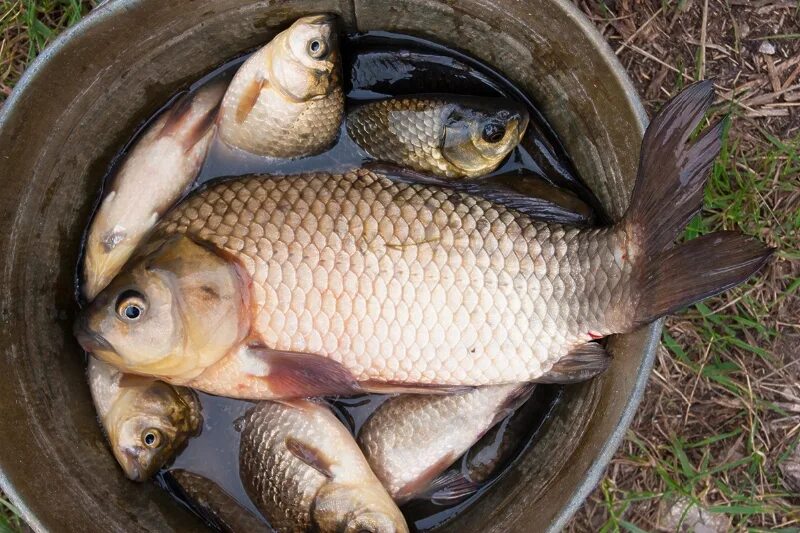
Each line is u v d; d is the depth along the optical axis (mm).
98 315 565
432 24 606
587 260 584
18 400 562
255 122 604
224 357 587
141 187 608
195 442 621
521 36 588
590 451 563
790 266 725
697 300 555
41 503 549
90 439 600
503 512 604
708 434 727
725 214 715
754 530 727
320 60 587
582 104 594
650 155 557
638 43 720
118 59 572
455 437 618
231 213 588
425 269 588
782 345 727
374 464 621
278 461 610
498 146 611
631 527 716
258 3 577
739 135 723
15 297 573
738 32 722
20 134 551
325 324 586
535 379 604
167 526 605
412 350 592
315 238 586
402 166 616
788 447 726
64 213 600
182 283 568
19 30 702
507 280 591
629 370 565
